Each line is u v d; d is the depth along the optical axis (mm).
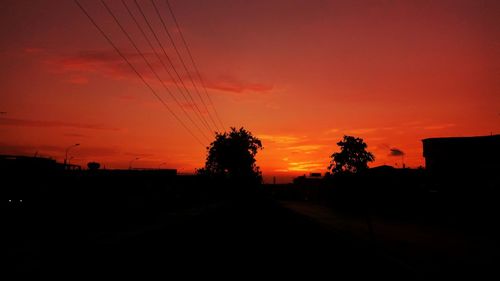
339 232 18922
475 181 27359
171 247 14414
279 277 9023
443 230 19484
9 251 13570
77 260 11797
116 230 20969
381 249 13219
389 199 29922
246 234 18984
